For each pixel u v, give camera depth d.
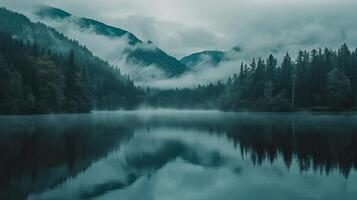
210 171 26.97
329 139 43.69
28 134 50.34
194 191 21.72
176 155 33.88
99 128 62.91
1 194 20.88
